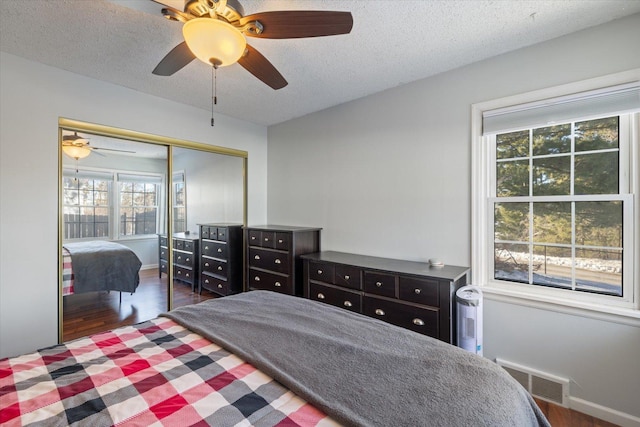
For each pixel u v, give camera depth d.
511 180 2.16
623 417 1.69
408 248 2.59
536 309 1.97
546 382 1.92
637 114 1.71
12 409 0.84
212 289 3.37
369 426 0.78
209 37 1.30
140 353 1.20
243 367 1.10
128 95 2.67
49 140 2.25
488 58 2.16
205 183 3.32
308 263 2.72
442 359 1.11
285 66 2.25
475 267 2.23
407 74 2.40
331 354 1.16
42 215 2.22
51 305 2.26
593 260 1.86
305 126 3.45
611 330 1.73
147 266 2.90
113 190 2.67
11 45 1.96
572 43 1.84
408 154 2.59
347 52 2.05
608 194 1.81
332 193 3.18
